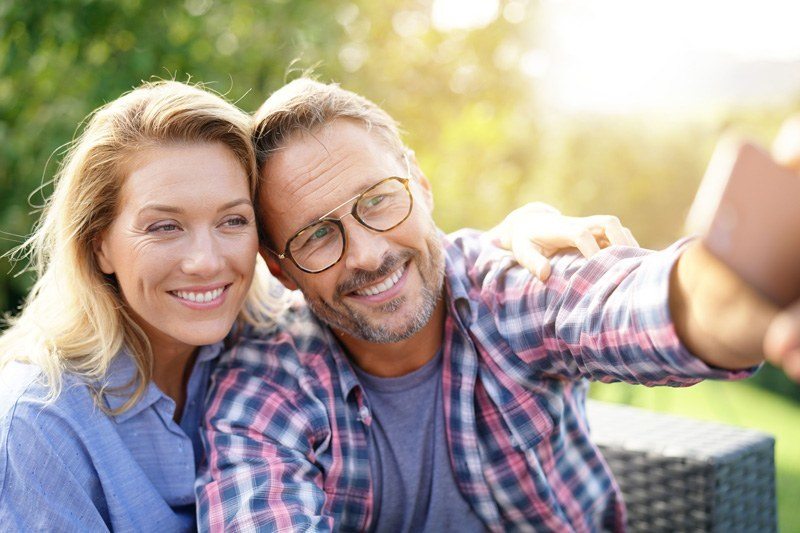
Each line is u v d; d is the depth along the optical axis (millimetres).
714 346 1094
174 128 1607
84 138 1699
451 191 6375
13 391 1622
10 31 4070
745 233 926
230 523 1637
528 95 6488
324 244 1728
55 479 1562
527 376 1773
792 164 914
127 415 1702
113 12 4125
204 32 4266
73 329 1720
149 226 1608
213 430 1793
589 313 1430
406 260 1738
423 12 6094
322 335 1908
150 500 1670
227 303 1682
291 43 4352
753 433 2186
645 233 6691
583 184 6656
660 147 6539
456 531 1859
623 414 2400
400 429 1845
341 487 1803
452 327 1857
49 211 1832
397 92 6094
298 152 1713
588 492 1981
